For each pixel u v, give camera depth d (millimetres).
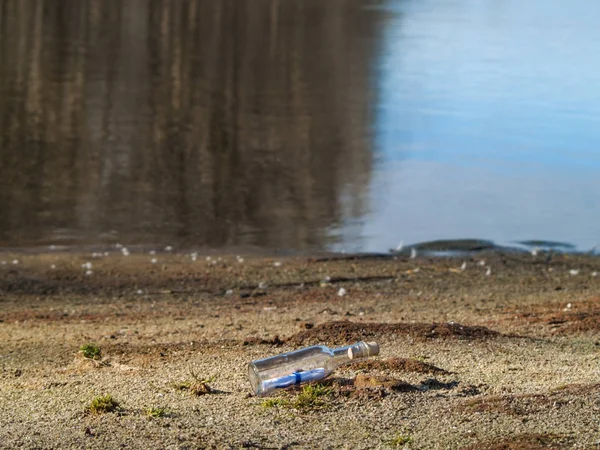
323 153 38500
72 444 7277
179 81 53156
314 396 8258
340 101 50281
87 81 51344
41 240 25172
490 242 26391
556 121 47781
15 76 51531
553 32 88000
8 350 12461
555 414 7691
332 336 11969
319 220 28375
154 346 11953
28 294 19156
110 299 18641
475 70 63969
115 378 9828
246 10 85625
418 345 11453
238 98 49312
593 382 9000
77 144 37719
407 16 92000
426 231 27469
